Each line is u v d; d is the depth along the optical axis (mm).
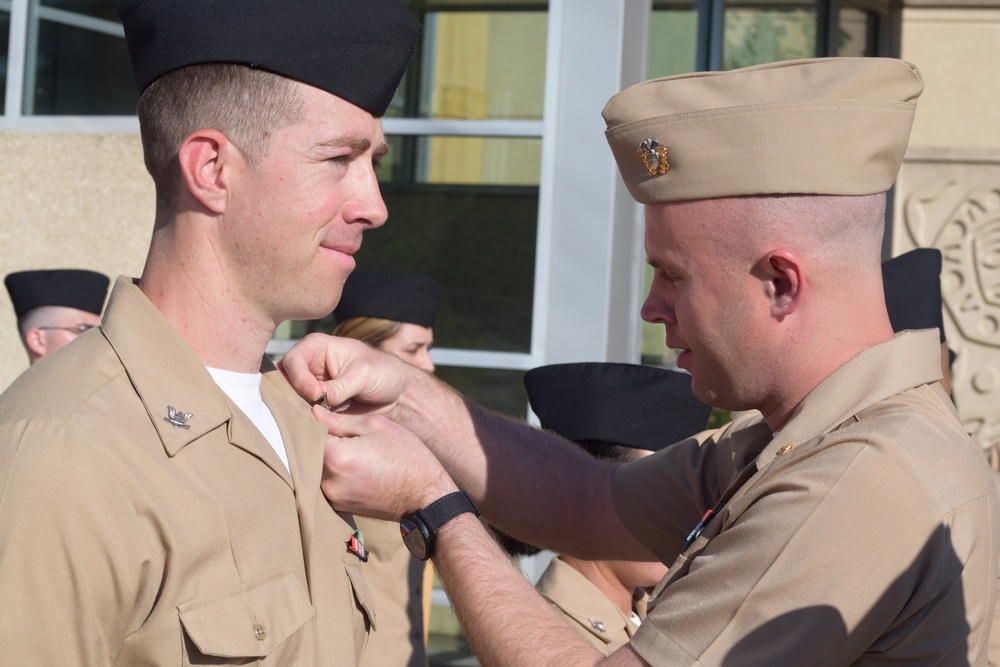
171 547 1315
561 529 2094
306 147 1444
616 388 2547
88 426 1315
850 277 1609
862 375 1594
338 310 3613
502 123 3934
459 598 1657
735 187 1593
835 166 1569
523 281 3920
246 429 1482
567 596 2359
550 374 2615
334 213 1479
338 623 1497
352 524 1698
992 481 1544
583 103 3855
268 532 1443
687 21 5266
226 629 1337
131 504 1305
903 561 1437
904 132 1608
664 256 1692
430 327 3602
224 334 1503
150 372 1410
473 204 3979
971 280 5562
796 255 1584
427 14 4012
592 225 3850
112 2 4223
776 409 1687
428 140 4012
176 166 1463
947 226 5586
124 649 1311
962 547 1472
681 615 1510
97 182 4105
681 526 2023
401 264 4031
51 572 1262
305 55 1434
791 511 1473
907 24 6062
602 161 3840
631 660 1526
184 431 1395
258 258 1461
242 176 1442
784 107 1564
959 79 6020
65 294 3789
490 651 1600
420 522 1708
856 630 1433
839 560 1438
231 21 1429
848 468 1470
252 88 1429
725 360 1673
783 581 1445
